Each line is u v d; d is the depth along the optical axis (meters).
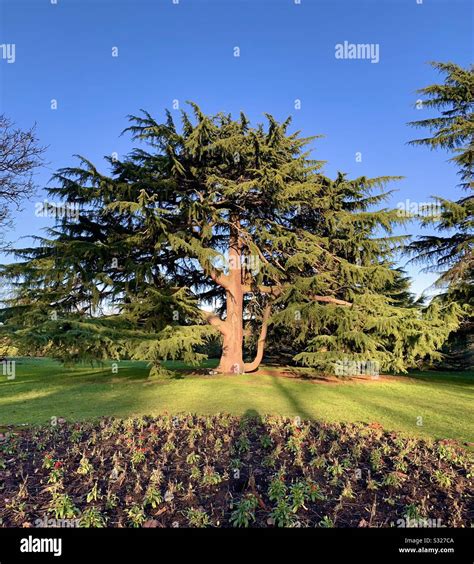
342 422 7.64
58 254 13.70
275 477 4.57
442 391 12.87
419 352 14.69
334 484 4.45
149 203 12.80
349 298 15.94
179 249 14.44
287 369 18.33
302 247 14.35
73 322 12.17
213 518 3.71
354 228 15.38
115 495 4.06
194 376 15.30
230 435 6.56
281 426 7.18
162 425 7.20
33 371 19.89
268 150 13.58
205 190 15.29
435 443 6.23
